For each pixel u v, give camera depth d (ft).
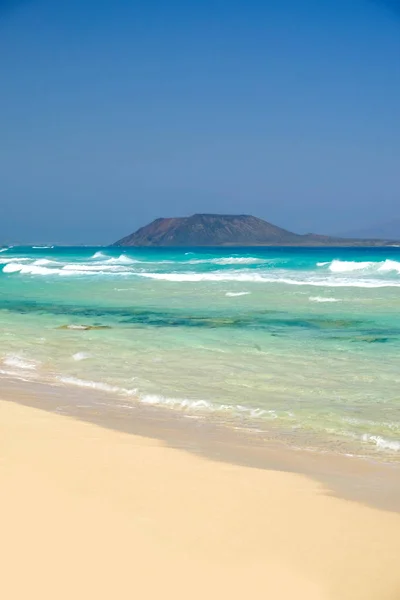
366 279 105.40
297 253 332.39
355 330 53.31
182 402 30.48
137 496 17.38
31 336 52.08
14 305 75.72
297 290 87.97
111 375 36.96
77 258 258.78
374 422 27.02
